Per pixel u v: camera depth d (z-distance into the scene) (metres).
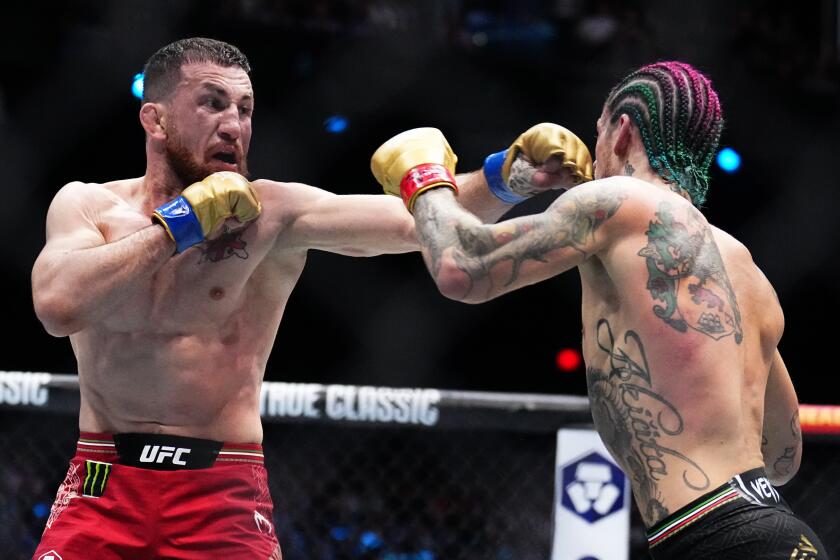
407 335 14.99
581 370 14.94
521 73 13.70
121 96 13.42
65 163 13.64
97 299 4.33
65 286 4.34
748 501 3.72
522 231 3.88
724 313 3.89
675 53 14.35
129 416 4.63
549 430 6.96
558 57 14.46
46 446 9.94
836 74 14.28
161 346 4.61
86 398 4.75
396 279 14.77
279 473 10.91
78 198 4.78
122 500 4.51
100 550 4.45
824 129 13.93
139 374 4.61
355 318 14.95
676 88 4.12
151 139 4.88
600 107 13.78
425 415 7.00
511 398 6.97
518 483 10.05
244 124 4.85
